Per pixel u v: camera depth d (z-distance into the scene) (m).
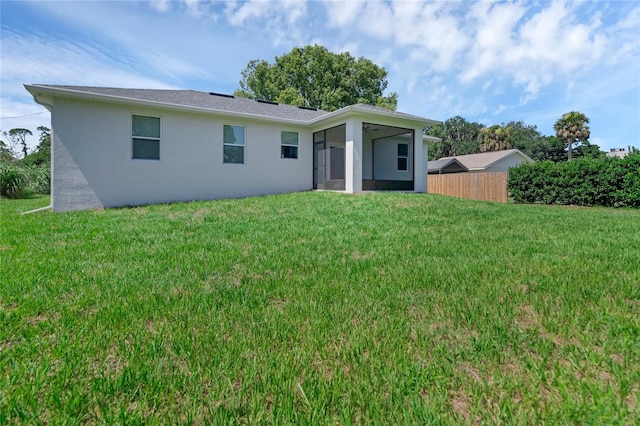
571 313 2.18
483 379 1.55
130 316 2.23
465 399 1.42
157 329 2.06
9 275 3.05
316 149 12.68
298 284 2.87
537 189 12.66
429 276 3.03
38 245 4.39
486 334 1.94
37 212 8.17
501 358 1.71
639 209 9.88
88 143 8.72
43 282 2.88
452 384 1.51
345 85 27.75
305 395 1.43
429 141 14.39
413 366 1.63
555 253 3.89
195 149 10.30
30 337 1.96
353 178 10.61
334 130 12.02
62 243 4.54
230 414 1.33
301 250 4.16
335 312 2.28
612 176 10.62
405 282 2.87
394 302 2.45
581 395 1.41
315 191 11.55
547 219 6.89
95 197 8.81
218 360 1.71
